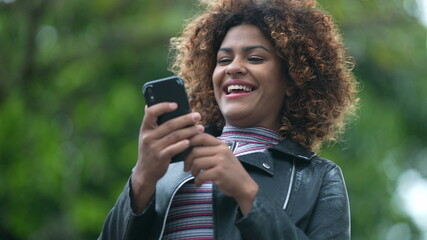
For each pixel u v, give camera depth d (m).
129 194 6.14
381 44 22.36
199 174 5.91
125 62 22.75
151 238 6.29
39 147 20.98
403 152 26.48
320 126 7.11
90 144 22.38
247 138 6.73
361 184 23.83
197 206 6.32
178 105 5.95
